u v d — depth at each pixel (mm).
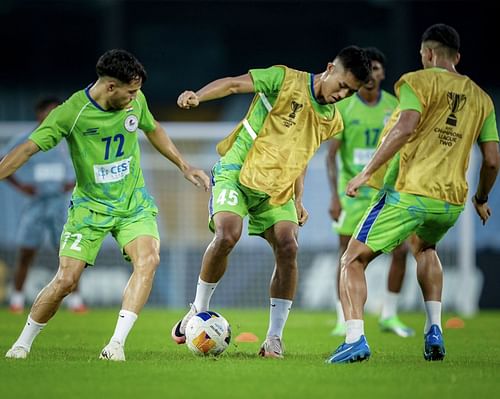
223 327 26500
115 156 24969
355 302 24953
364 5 92312
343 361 24750
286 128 26344
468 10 90750
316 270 58188
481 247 60969
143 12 92750
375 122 37531
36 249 49812
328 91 25734
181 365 24016
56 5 94938
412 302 57219
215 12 92938
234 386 20547
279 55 94125
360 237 25312
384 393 19766
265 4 92688
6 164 23984
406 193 25016
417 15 90438
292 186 26453
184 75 93312
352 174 37875
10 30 95750
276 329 26922
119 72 23672
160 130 26375
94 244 25219
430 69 25422
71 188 48875
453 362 25984
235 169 26875
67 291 24938
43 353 27547
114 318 46000
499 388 20641
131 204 25531
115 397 19125
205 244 58562
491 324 45000
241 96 88375
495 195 61812
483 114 25656
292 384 20875
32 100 87625
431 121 25188
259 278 58031
